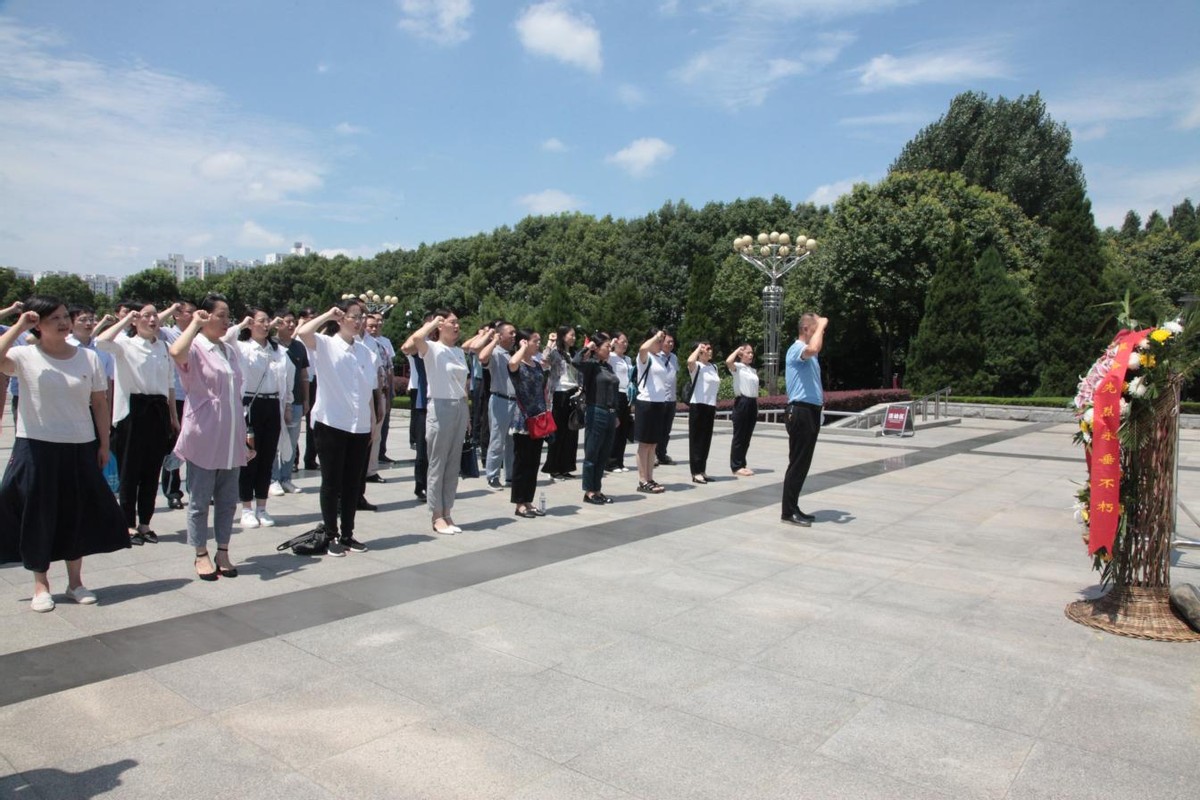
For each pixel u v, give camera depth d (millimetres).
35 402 4566
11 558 4617
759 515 7785
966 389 23688
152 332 6332
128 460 6156
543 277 41594
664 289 38938
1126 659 4109
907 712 3475
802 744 3172
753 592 5203
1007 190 34781
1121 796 2822
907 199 28172
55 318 4617
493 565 5785
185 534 6645
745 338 33875
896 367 34781
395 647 4160
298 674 3801
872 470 11133
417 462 8367
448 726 3293
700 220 40844
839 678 3830
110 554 5977
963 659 4090
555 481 9781
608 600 4992
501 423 9148
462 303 44531
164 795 2764
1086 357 22000
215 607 4758
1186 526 7617
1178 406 4559
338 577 5414
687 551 6285
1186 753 3135
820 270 29109
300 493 8609
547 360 9695
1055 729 3330
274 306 55469
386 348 11141
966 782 2900
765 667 3955
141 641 4195
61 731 3217
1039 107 36500
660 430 9008
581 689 3668
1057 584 5461
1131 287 5203
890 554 6270
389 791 2801
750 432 10570
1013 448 14016
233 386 5328
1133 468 4574
